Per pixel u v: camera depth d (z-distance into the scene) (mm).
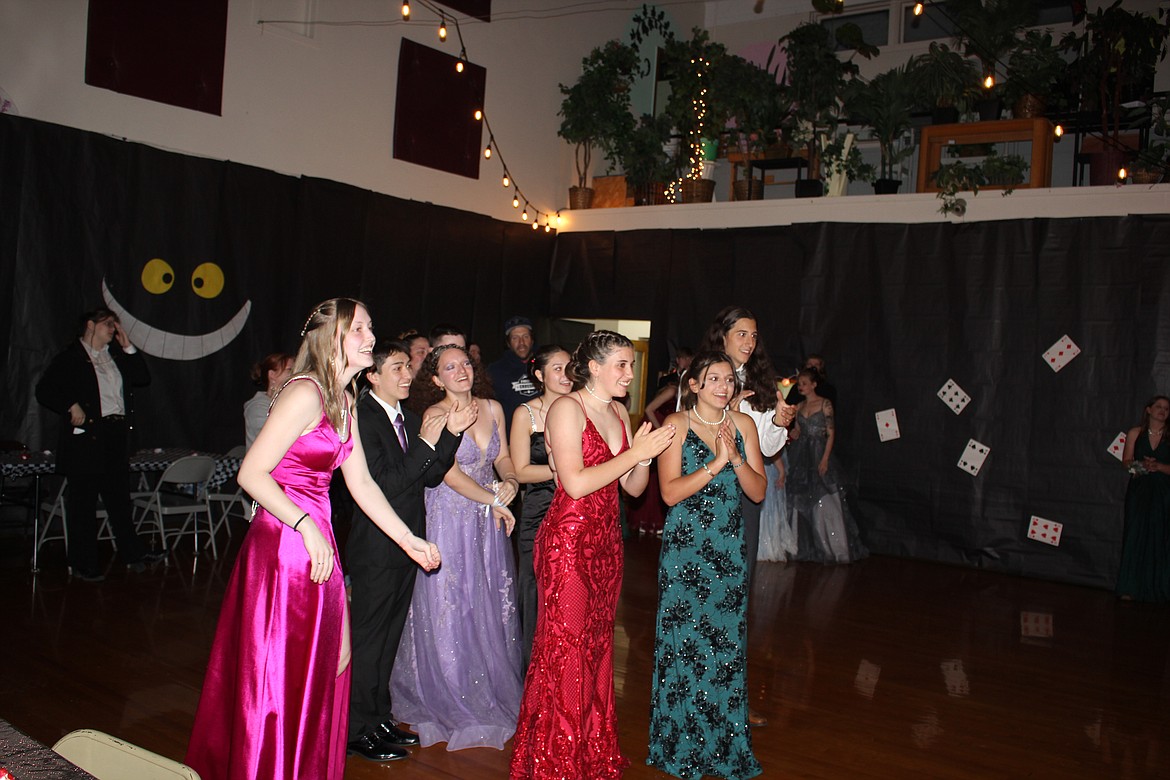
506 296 9922
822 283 8547
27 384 6520
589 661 3000
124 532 5980
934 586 6957
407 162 9016
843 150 8828
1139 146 7984
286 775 2426
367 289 8586
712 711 3225
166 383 7277
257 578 2459
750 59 11695
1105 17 7719
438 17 9172
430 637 3584
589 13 10781
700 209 9531
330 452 2535
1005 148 9594
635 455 2869
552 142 10492
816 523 7719
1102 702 4422
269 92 7863
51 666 4094
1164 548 6766
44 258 6555
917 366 8109
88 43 6746
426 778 3148
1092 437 7359
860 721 3982
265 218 7793
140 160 7008
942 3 9508
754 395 3609
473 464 3654
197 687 3943
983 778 3449
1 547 6398
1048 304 7570
